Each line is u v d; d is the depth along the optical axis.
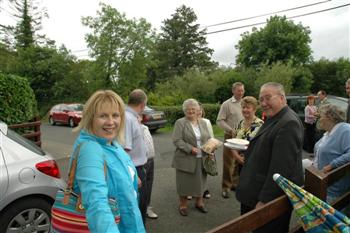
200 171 4.52
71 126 18.50
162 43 49.38
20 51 30.77
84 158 1.66
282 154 2.44
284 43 37.34
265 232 2.54
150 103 20.20
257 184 2.66
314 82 36.91
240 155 4.48
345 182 3.06
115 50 25.45
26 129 8.78
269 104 2.66
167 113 16.28
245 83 25.25
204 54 51.47
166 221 4.35
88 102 1.83
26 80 8.80
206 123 4.75
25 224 3.47
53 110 20.27
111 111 1.80
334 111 3.35
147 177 4.29
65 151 9.97
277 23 38.00
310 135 8.92
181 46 50.84
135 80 26.28
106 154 1.75
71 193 1.73
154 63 27.14
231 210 4.77
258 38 38.91
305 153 9.02
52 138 13.35
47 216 3.61
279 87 2.67
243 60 40.19
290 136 2.46
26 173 3.46
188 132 4.50
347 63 37.25
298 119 2.61
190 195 4.46
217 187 5.93
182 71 48.16
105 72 25.62
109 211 1.53
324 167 3.21
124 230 1.75
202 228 4.14
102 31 25.17
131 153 3.44
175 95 21.67
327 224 1.82
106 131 1.80
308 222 1.90
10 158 3.44
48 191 3.58
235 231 1.58
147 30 25.80
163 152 9.59
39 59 30.59
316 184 2.16
